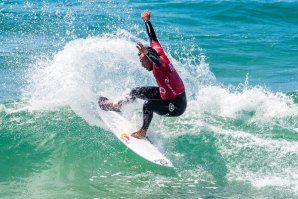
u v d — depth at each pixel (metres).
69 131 33.53
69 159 30.45
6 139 32.38
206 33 64.81
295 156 30.78
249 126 35.00
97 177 28.55
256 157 30.73
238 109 37.25
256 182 28.11
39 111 35.94
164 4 78.56
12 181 27.88
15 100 38.22
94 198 26.14
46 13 67.81
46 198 26.00
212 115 36.50
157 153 30.66
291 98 39.81
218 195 26.66
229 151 31.50
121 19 66.00
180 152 31.59
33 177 28.41
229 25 69.88
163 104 31.03
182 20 70.25
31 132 33.28
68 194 26.50
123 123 33.53
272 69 52.06
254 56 56.47
